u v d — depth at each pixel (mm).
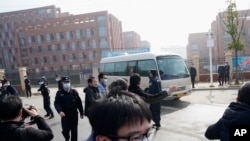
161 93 3936
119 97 942
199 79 18516
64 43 61344
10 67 74500
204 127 6312
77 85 26734
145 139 915
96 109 905
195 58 18438
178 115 7855
